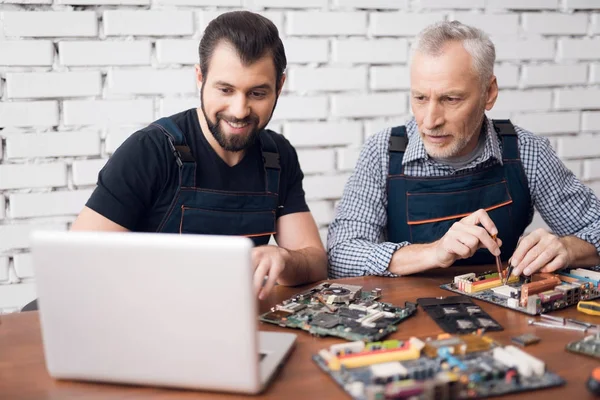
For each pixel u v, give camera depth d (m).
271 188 1.56
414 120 1.77
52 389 0.91
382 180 1.75
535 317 1.16
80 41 1.94
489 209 1.70
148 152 1.44
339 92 2.19
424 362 0.94
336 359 0.93
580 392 0.88
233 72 1.32
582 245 1.49
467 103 1.53
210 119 1.39
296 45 2.12
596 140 2.46
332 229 1.76
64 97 1.95
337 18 2.14
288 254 1.36
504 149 1.72
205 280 0.84
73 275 0.87
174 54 2.02
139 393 0.89
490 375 0.89
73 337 0.90
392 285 1.39
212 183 1.50
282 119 2.14
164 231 1.48
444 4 2.24
